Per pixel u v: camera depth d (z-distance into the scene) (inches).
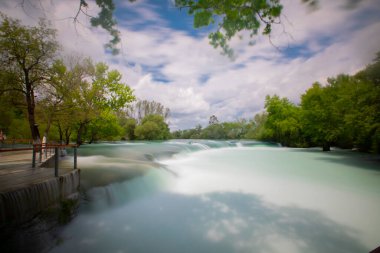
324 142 1026.1
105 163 405.7
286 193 332.5
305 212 258.5
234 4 112.5
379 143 627.8
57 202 205.3
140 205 272.5
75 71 703.1
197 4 118.0
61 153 494.9
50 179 197.8
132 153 617.9
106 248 181.5
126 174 323.3
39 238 174.7
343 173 485.7
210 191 338.6
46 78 564.7
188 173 465.4
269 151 1027.9
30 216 170.4
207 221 233.5
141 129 1854.1
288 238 200.7
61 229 198.7
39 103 593.9
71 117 697.6
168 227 218.8
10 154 437.1
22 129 970.1
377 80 573.6
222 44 128.4
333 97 936.9
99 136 1133.1
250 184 382.3
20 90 509.4
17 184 177.6
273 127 1483.8
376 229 217.8
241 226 222.7
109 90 847.7
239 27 120.1
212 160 692.7
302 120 1160.2
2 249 145.3
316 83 1058.1
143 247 183.9
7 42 475.2
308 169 535.2
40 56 526.6
